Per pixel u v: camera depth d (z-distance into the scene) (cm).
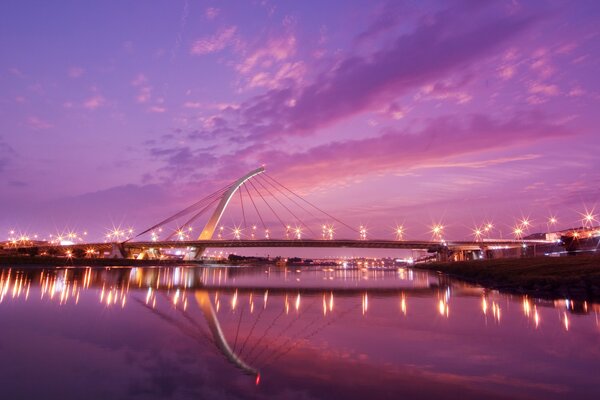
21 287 4294
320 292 4769
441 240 17725
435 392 1125
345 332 2017
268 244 15888
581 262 6100
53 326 2052
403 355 1527
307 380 1220
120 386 1152
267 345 1697
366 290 5100
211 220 15688
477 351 1594
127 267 13525
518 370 1332
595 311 2731
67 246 16450
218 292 4628
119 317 2411
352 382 1202
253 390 1127
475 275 8238
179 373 1280
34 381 1188
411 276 9862
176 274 9681
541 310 2819
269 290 5038
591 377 1260
